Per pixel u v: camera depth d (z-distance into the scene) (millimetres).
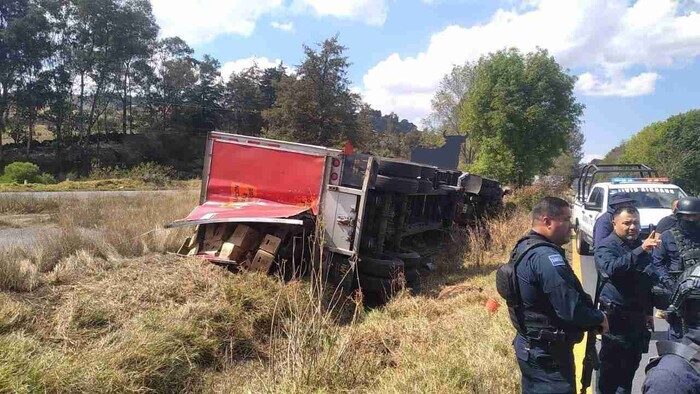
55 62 59688
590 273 10234
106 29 61781
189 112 73438
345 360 4418
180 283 5949
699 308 2357
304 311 5273
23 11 59375
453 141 20562
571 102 26625
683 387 2057
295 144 7480
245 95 75688
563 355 2871
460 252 10367
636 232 3906
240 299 5789
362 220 7078
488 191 14305
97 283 5758
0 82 55812
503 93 25484
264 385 4176
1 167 51719
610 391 3941
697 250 4246
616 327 3852
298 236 7145
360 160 7176
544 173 28891
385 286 7301
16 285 5375
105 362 4090
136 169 41094
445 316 6180
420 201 9875
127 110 73125
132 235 8188
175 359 4516
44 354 4047
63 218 11867
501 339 4949
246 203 7656
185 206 13906
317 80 46562
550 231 3021
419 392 3906
